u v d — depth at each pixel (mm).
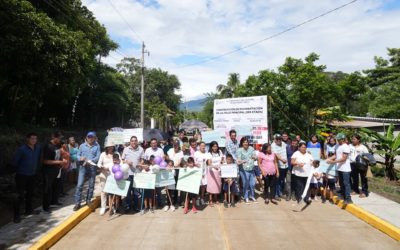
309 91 18609
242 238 6930
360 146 10297
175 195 9688
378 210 8406
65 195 10281
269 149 9703
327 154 10953
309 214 8641
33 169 7801
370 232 7293
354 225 7762
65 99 19969
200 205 9547
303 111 20000
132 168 8836
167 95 59812
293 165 9641
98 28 25938
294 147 10703
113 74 33750
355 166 10156
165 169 8953
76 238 6941
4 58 13188
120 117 39438
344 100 23500
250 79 21484
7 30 12633
